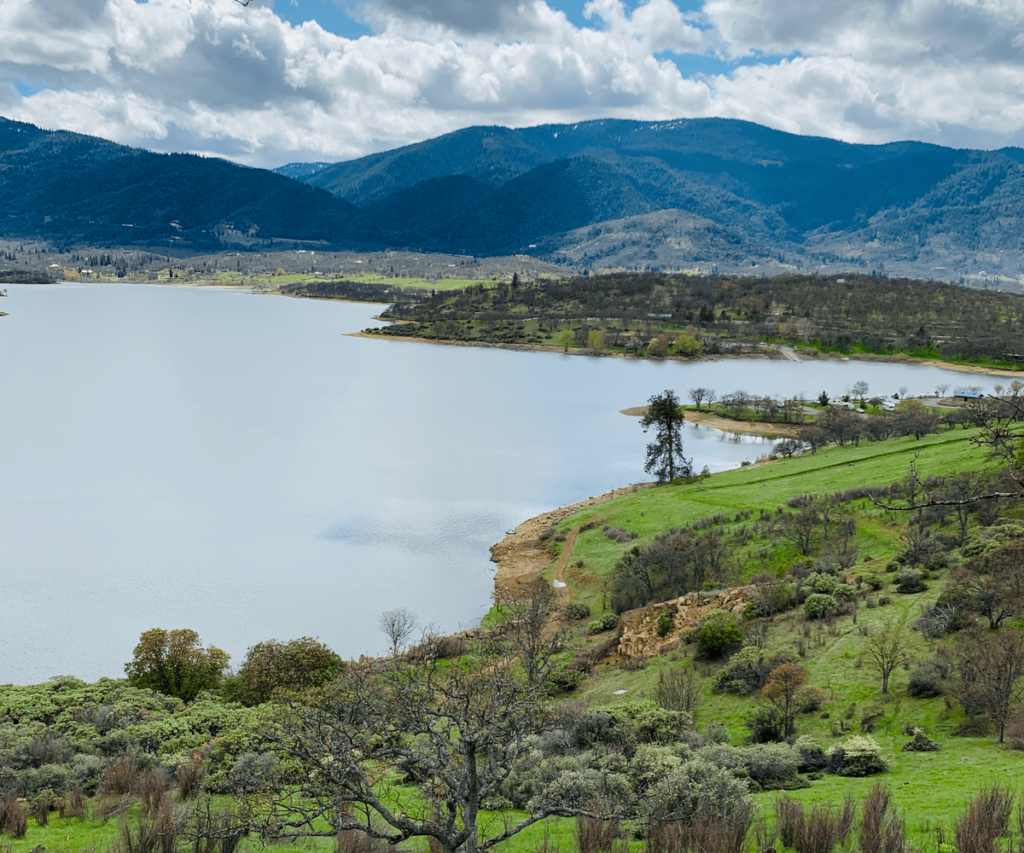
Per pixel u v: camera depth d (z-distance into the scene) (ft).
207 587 300.61
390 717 75.10
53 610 277.44
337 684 88.07
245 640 255.09
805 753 130.41
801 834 87.51
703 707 166.40
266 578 310.24
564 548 332.19
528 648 91.56
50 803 110.73
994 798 88.53
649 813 91.50
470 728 70.64
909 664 161.79
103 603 284.61
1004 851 81.25
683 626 218.79
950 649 161.58
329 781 70.28
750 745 138.41
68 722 149.38
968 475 278.87
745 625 204.64
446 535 367.04
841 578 223.51
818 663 170.91
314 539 359.87
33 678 228.43
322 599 290.35
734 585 249.96
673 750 123.75
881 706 149.28
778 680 152.76
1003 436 60.03
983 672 136.46
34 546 342.64
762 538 281.13
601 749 124.98
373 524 382.63
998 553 193.98
